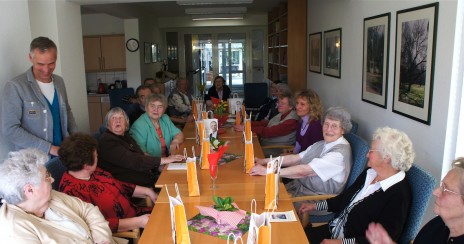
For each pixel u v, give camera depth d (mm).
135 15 7645
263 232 1400
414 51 2639
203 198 2115
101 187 2211
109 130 2898
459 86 2205
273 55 8461
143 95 4148
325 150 2652
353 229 1999
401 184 1857
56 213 1734
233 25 10688
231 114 5012
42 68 2562
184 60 11625
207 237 1657
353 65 4008
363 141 2574
